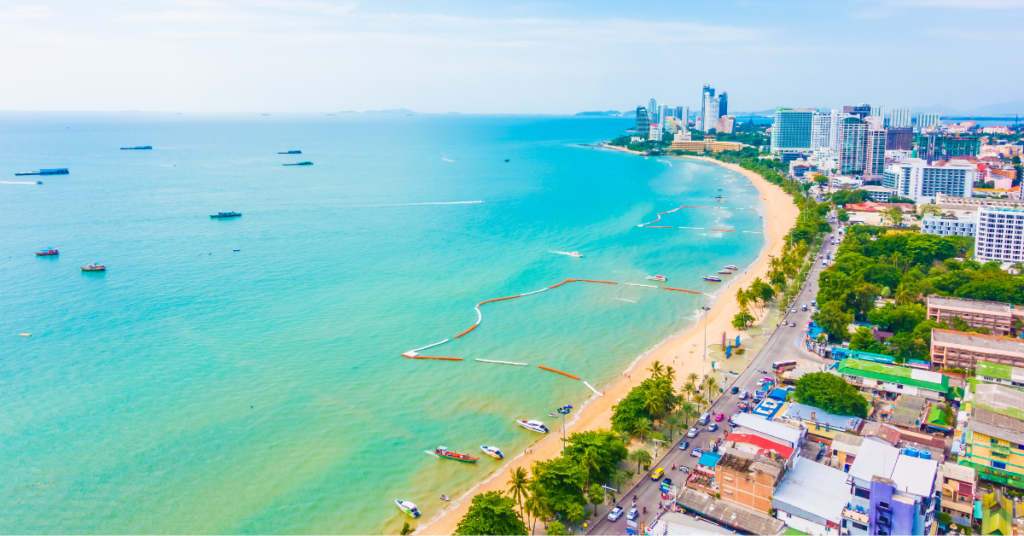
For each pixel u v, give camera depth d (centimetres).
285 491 19188
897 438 19725
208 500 18775
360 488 19362
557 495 17150
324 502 18738
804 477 17138
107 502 18650
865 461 16750
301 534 17488
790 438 18900
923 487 15450
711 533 15650
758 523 15975
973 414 19000
